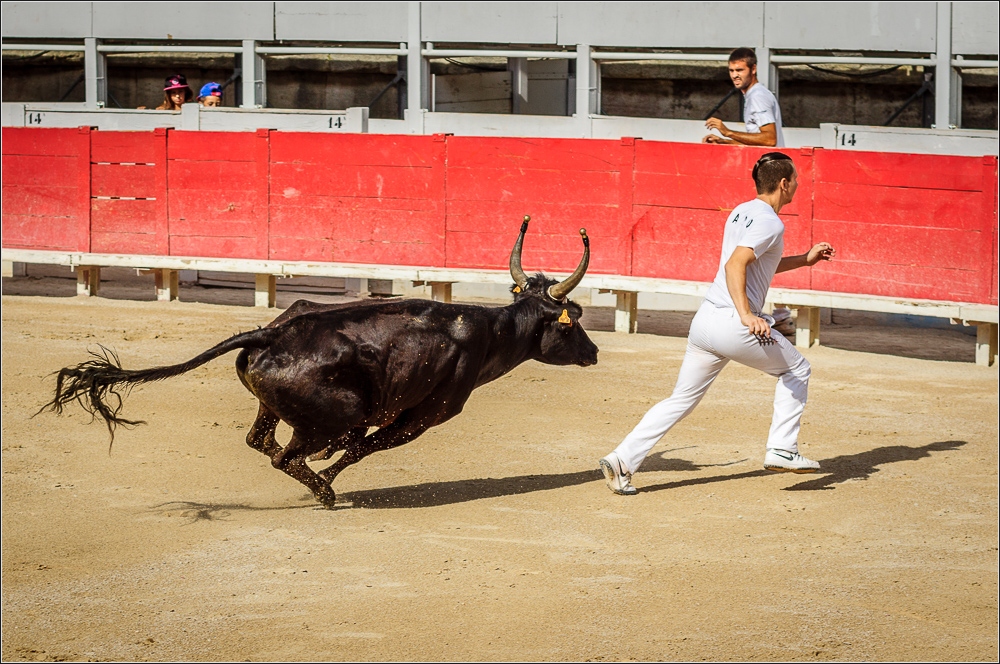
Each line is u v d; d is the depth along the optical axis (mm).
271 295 25406
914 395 17703
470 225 24156
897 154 20906
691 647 8469
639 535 11062
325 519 11438
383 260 24750
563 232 23484
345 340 11211
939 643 8609
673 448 14602
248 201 25469
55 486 12461
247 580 9727
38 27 31219
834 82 28125
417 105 29141
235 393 17234
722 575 10000
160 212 26016
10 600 9250
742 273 11703
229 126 28156
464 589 9570
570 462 13789
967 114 27219
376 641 8516
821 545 10844
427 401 12016
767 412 16562
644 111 29562
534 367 19500
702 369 12344
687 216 22531
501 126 27703
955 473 13453
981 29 25641
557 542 10820
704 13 26969
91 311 24234
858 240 21391
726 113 29047
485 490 12547
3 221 27109
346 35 29453
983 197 20281
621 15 27469
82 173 26453
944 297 20703
